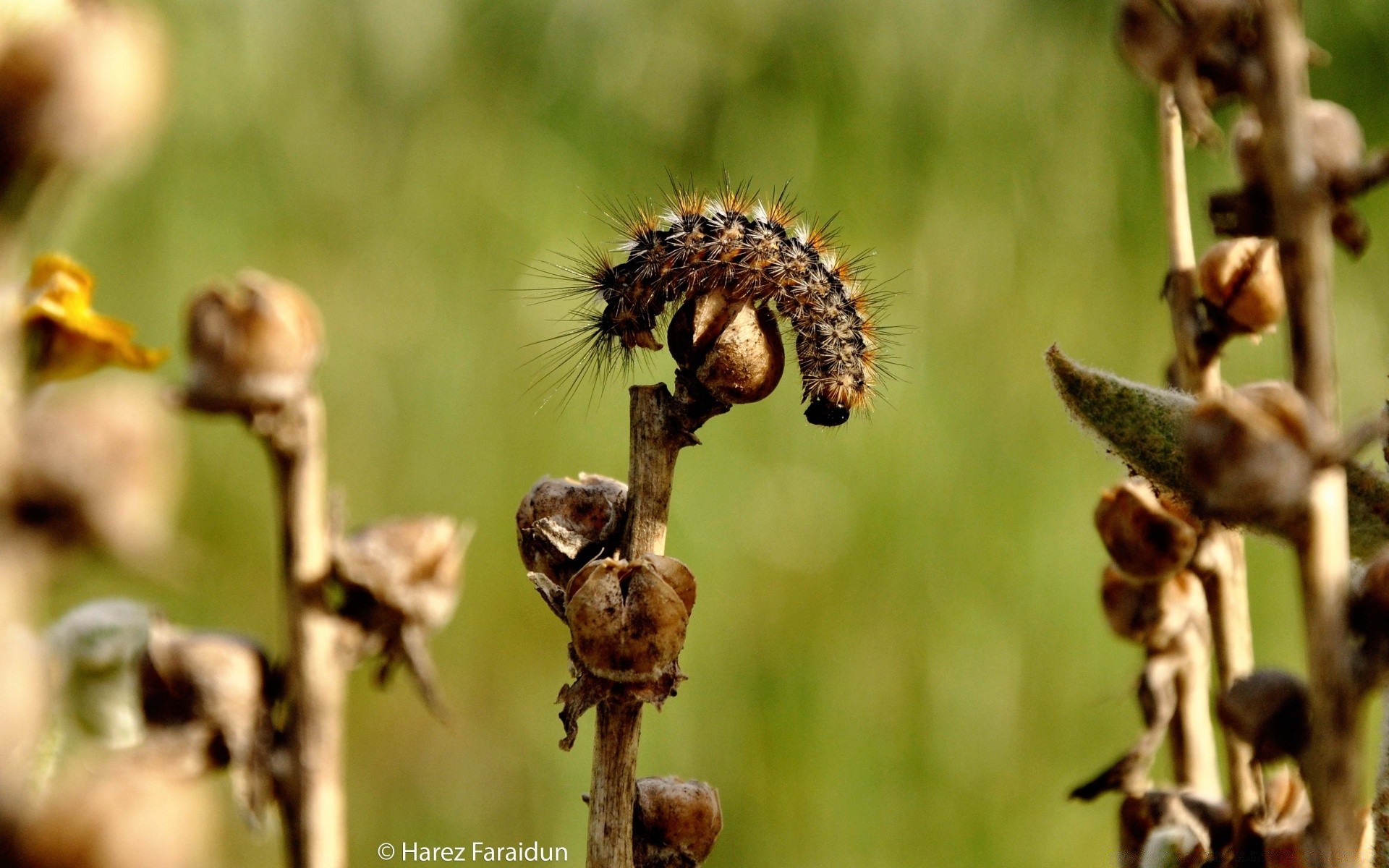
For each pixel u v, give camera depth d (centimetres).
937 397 132
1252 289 53
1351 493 52
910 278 135
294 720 51
